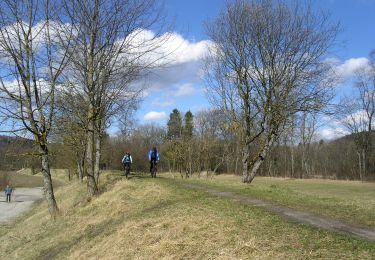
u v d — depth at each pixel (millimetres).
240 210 11961
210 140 43125
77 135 27141
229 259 8094
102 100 21094
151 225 11570
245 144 28500
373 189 40312
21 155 18984
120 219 14195
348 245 7965
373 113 69688
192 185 20031
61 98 20016
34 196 62750
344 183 54031
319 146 82688
